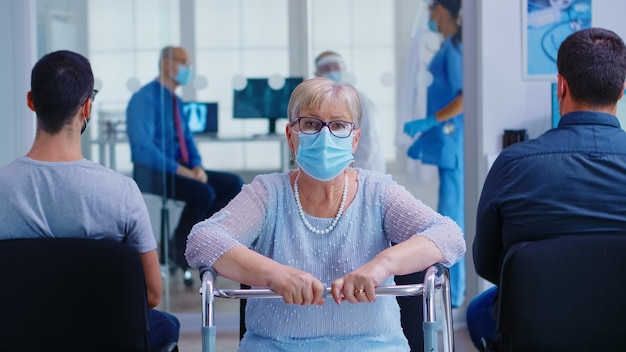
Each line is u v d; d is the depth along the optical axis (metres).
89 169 2.41
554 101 4.05
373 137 5.00
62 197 2.37
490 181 2.52
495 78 4.12
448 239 2.22
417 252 2.17
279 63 5.21
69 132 2.41
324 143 2.19
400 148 5.01
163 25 5.14
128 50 5.11
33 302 2.24
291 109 2.27
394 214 2.32
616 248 2.21
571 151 2.41
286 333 2.27
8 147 4.37
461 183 4.91
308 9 5.15
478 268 2.66
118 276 2.24
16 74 4.39
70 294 2.24
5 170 2.38
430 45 4.95
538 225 2.41
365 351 2.25
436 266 2.13
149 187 5.16
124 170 5.14
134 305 2.26
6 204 2.35
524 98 4.12
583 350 2.24
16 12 4.39
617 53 2.44
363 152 5.00
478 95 4.32
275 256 2.29
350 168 2.43
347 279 2.08
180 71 5.18
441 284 2.12
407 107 4.99
